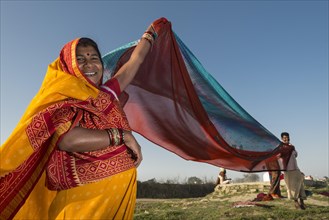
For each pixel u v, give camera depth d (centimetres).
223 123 429
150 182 2788
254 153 436
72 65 230
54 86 216
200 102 424
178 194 2766
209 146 418
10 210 210
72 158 215
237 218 902
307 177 1777
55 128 205
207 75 432
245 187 1689
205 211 1088
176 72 415
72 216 207
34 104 211
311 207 1043
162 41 405
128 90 395
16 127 209
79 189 213
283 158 453
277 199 1212
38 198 221
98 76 249
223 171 1878
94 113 221
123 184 221
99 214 210
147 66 402
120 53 364
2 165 198
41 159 209
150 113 402
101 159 217
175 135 408
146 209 1309
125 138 227
